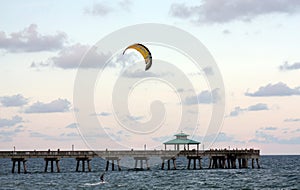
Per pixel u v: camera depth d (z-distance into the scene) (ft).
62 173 392.27
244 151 440.04
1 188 281.95
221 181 321.73
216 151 427.74
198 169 431.02
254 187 289.94
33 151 377.09
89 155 393.29
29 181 322.14
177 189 277.23
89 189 276.62
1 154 371.35
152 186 290.56
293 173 403.75
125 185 296.10
